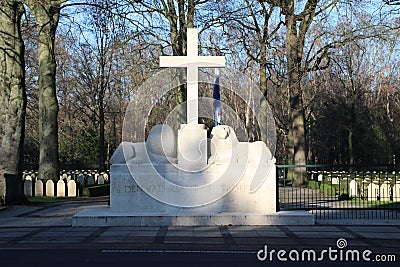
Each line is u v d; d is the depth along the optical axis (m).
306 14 32.34
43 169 27.53
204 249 11.59
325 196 25.47
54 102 27.69
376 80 54.16
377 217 17.23
